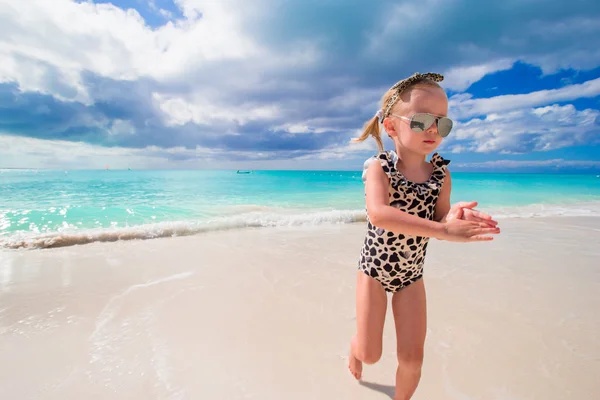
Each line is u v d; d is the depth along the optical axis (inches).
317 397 82.9
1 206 396.5
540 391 85.0
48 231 273.6
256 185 860.0
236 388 85.4
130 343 105.7
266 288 151.3
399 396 77.4
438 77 73.6
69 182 853.2
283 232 279.4
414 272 78.0
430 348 104.0
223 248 221.3
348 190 718.5
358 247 225.9
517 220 360.8
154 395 82.4
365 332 78.4
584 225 327.9
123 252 210.1
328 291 148.8
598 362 97.4
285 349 103.7
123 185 779.4
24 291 145.9
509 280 163.5
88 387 85.0
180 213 372.8
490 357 99.6
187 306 132.3
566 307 133.9
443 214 77.9
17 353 99.6
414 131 68.9
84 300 137.4
